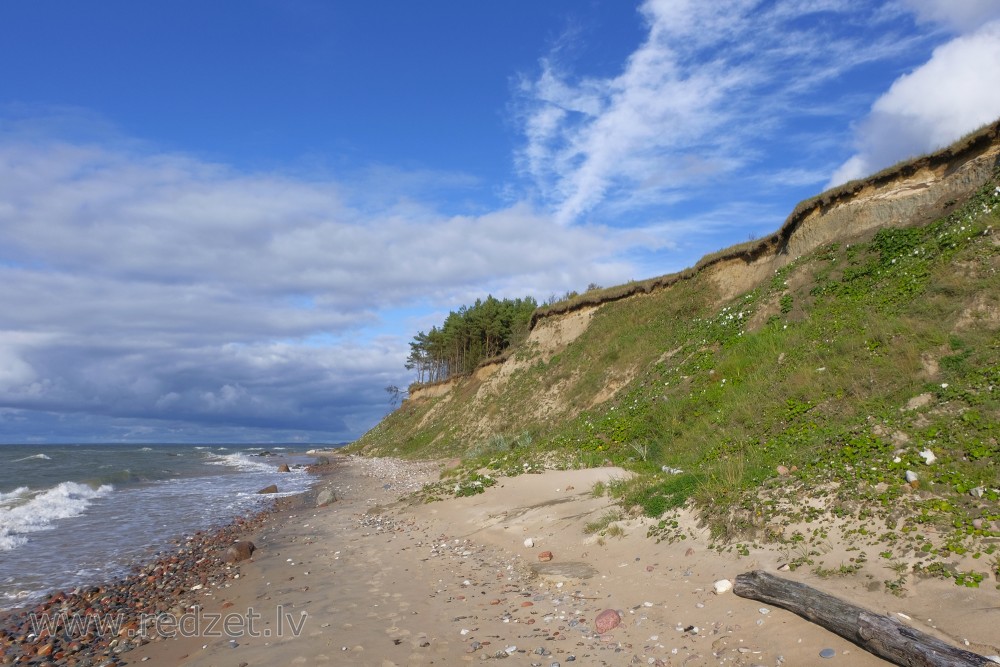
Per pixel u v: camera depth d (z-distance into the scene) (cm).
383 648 670
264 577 1058
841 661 529
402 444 5016
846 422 1073
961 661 451
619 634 669
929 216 1784
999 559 602
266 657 662
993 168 1672
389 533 1374
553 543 1072
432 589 905
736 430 1336
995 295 1237
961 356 1112
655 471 1338
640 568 856
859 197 2083
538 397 3212
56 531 1609
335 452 7438
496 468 1873
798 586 626
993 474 741
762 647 581
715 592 724
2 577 1138
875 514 742
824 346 1484
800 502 830
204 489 2739
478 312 5944
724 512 884
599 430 1898
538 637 680
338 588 946
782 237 2433
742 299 2258
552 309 3891
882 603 601
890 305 1491
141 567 1205
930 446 842
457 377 5625
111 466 4388
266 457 6850
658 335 2708
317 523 1623
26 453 7475
